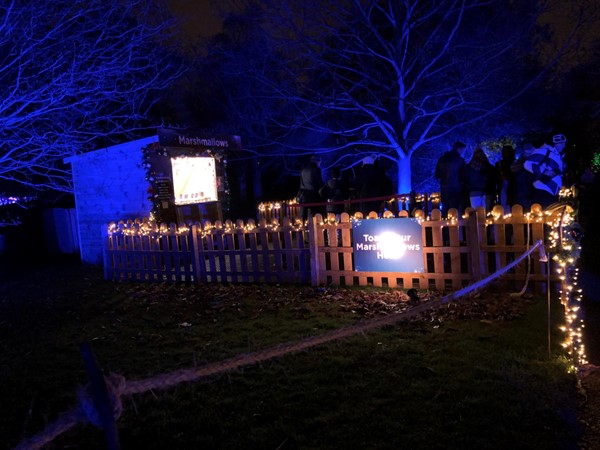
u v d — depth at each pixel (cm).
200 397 436
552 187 804
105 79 985
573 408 374
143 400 437
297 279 857
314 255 822
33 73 959
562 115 1894
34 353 605
